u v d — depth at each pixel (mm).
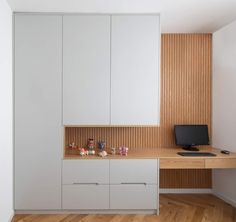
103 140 3559
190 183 3736
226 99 3396
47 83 2939
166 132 3686
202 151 3346
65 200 2934
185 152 3242
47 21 2936
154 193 2955
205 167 2988
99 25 2963
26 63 2924
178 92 3693
